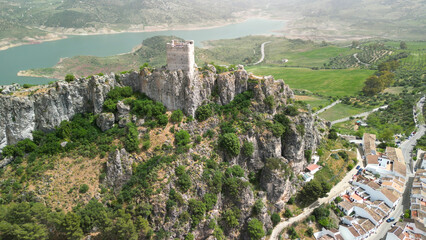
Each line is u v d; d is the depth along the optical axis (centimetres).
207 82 12531
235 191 10912
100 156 10750
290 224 11506
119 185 10450
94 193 10088
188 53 11806
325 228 11550
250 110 12756
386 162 14512
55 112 11488
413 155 15700
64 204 9706
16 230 8169
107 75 12450
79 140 11262
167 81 12006
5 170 10475
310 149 13712
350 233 11025
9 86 11538
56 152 10869
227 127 12088
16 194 9838
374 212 11812
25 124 11000
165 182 10194
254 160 12312
